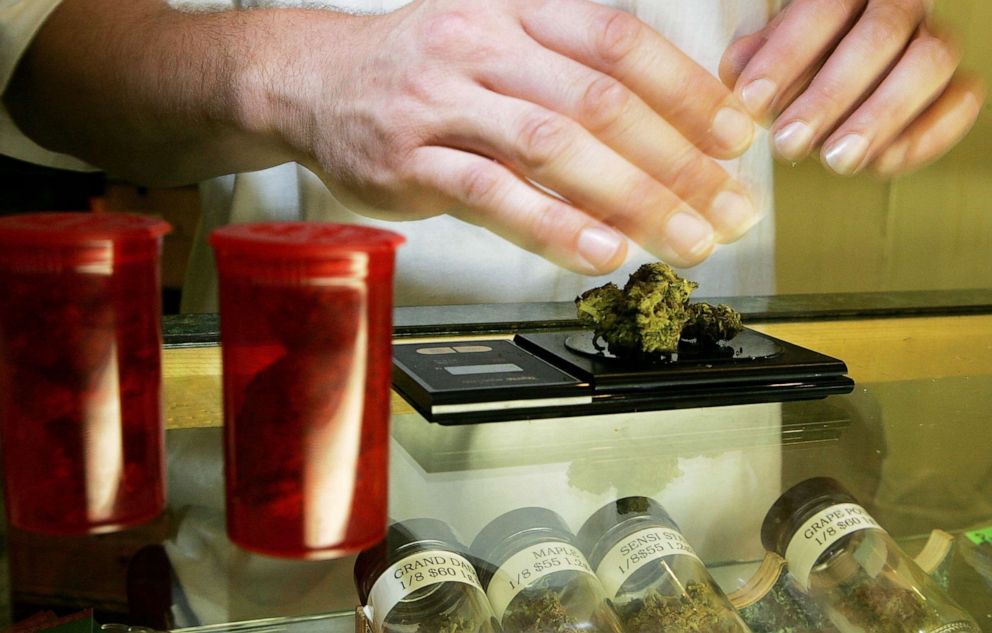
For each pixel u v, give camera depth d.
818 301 0.88
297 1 1.03
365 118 0.66
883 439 0.66
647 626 0.50
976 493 0.61
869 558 0.55
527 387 0.62
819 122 0.70
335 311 0.34
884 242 1.63
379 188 0.68
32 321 0.36
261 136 0.78
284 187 1.14
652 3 1.16
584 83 0.58
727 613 0.52
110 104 0.84
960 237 1.68
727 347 0.73
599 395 0.64
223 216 1.18
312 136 0.72
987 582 0.55
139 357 0.38
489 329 0.77
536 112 0.59
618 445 0.62
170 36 0.82
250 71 0.75
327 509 0.36
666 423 0.65
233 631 0.48
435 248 1.15
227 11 0.83
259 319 0.34
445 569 0.50
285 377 0.34
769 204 1.30
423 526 0.53
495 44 0.61
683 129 0.61
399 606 0.48
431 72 0.62
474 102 0.61
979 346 0.82
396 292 1.16
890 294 0.91
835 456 0.64
